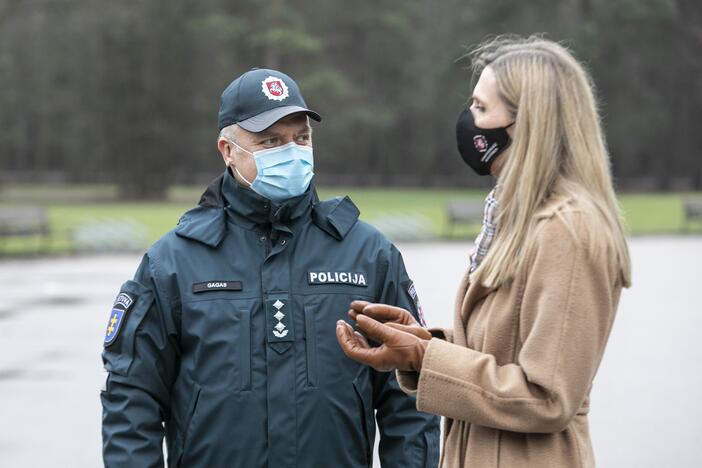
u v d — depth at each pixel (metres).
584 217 2.19
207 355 2.84
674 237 23.08
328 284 2.94
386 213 30.42
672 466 5.39
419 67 63.44
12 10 50.69
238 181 3.01
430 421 3.02
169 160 49.97
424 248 19.61
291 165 2.94
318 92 56.34
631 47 53.06
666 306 11.38
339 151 65.31
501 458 2.27
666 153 59.72
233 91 3.00
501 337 2.27
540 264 2.18
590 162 2.28
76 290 13.09
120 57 49.94
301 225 3.00
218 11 53.31
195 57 51.31
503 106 2.35
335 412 2.86
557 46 2.37
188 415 2.84
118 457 2.80
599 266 2.17
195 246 2.94
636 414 6.50
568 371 2.14
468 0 59.38
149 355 2.87
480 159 2.41
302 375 2.85
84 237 19.27
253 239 2.96
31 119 61.72
